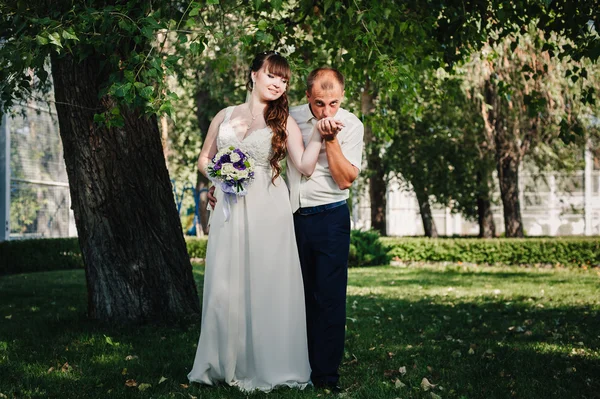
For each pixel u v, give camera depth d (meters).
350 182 3.84
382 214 20.97
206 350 3.90
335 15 6.55
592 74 12.59
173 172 24.61
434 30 6.87
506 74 11.80
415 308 8.24
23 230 15.73
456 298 9.37
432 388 3.95
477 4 6.32
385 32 6.73
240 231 3.93
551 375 4.34
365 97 9.54
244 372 3.88
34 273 13.40
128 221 6.10
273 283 3.88
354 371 4.47
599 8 5.25
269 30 5.53
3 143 14.83
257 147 3.92
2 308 7.86
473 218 27.02
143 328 5.91
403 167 19.59
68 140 6.08
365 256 16.56
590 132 17.95
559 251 16.89
